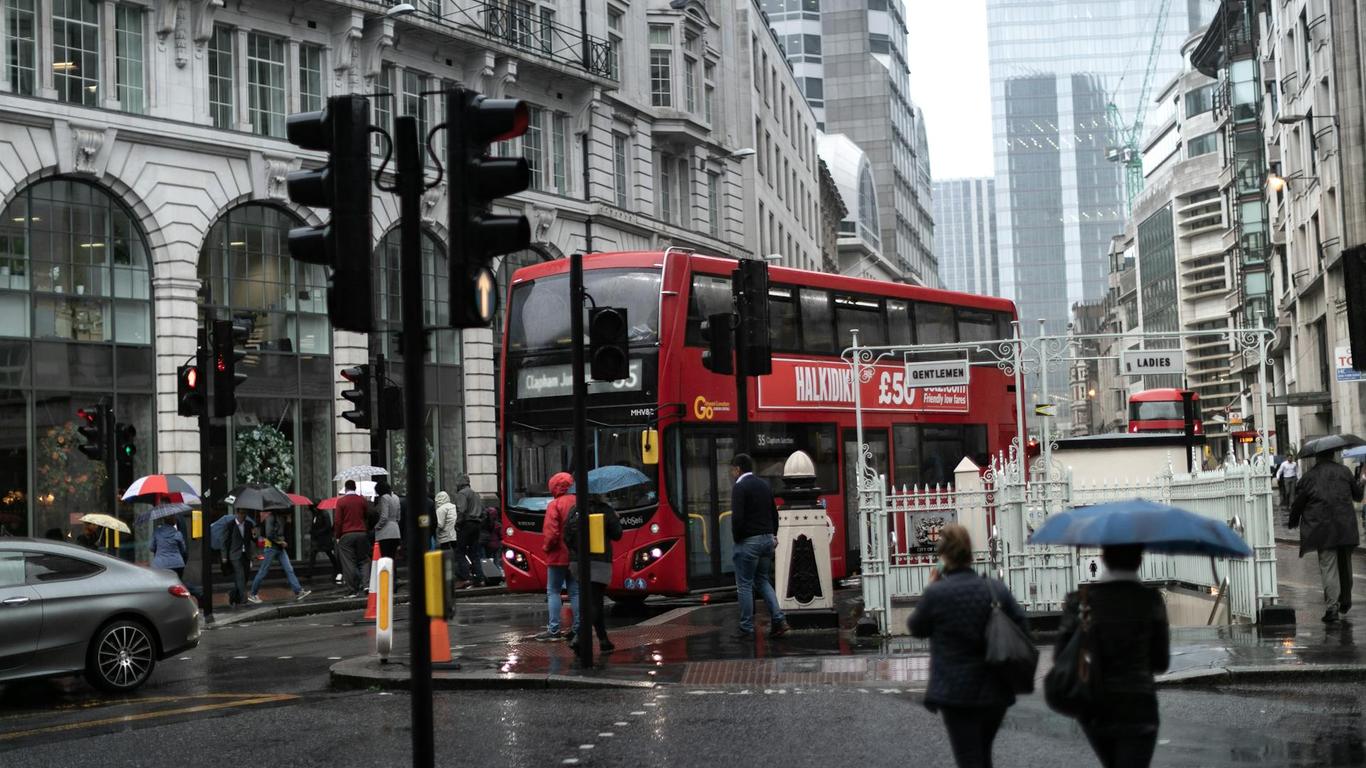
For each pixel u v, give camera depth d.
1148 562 19.34
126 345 30.52
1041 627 15.93
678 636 16.92
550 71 40.59
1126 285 180.25
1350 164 46.00
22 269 28.70
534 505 20.89
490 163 7.77
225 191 32.25
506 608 23.66
